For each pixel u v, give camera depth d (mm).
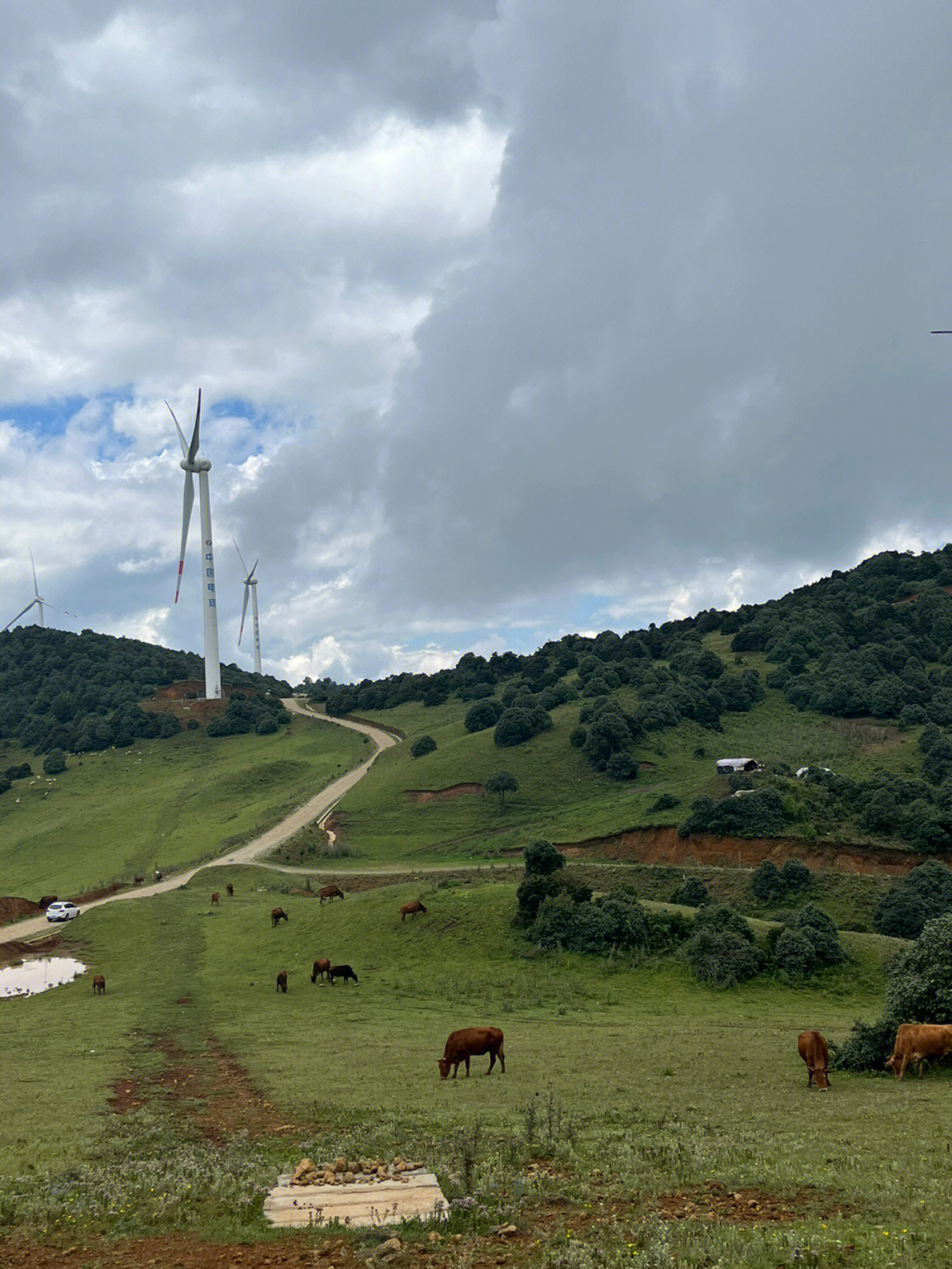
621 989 53562
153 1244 12555
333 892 83875
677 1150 17156
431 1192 14508
